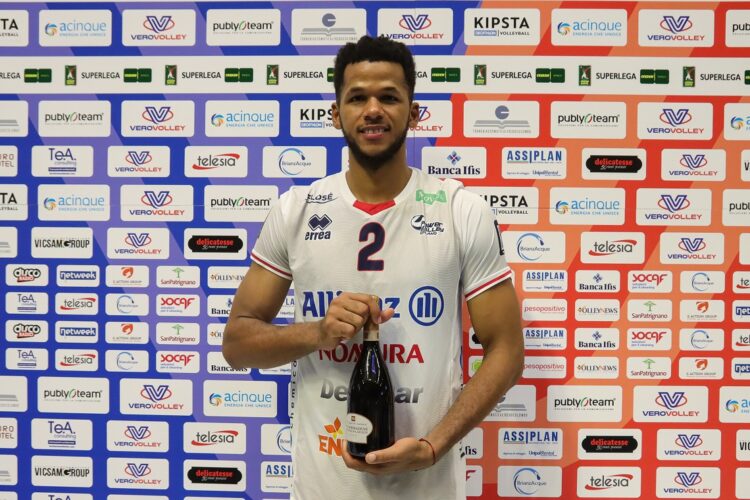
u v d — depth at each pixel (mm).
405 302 1141
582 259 1527
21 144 1575
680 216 1517
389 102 1123
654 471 1534
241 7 1532
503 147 1520
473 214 1181
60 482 1592
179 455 1576
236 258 1559
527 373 1539
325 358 1170
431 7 1510
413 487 1141
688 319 1526
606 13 1503
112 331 1579
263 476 1565
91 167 1568
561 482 1543
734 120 1508
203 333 1570
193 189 1558
